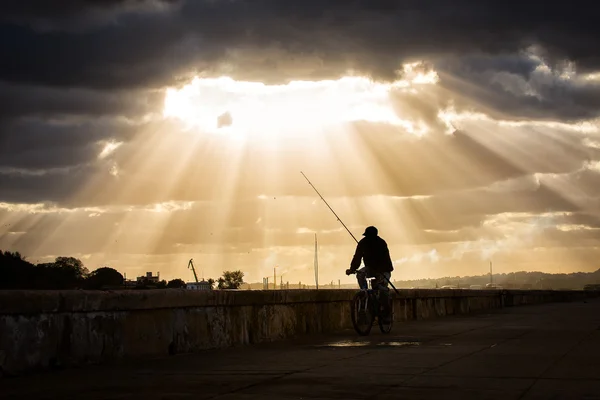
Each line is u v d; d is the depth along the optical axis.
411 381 7.55
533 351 10.45
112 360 9.38
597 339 12.47
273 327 13.27
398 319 19.98
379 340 13.14
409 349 11.09
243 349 11.53
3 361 8.02
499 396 6.59
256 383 7.56
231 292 11.96
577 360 9.24
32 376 8.17
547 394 6.68
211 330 11.39
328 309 15.80
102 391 7.11
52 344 8.61
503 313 25.78
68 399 6.66
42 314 8.51
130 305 9.70
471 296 28.69
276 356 10.29
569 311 26.92
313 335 14.75
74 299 8.90
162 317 10.34
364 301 14.65
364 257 15.41
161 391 7.08
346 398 6.57
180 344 10.64
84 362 8.98
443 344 11.96
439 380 7.59
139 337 9.88
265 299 12.98
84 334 9.04
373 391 6.93
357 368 8.70
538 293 46.31
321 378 7.87
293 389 7.12
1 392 7.08
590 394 6.66
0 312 8.02
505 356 9.80
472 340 12.69
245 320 12.36
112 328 9.45
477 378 7.71
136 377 8.09
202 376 8.14
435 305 23.62
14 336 8.17
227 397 6.70
